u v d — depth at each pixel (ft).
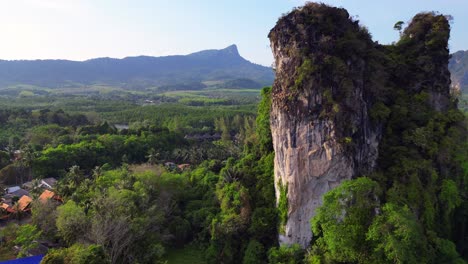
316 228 159.74
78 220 180.24
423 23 207.72
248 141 259.19
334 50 175.52
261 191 209.15
